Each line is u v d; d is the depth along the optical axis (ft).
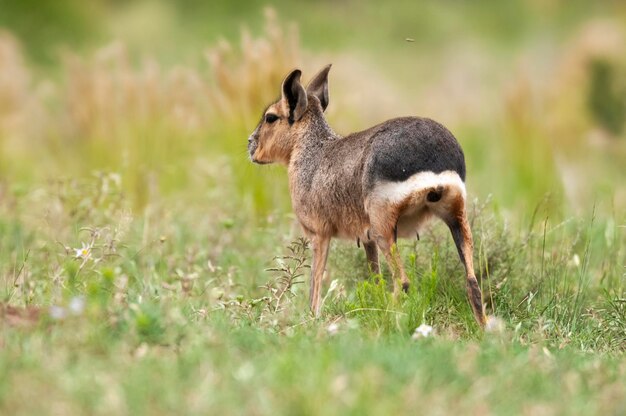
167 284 34.91
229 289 36.24
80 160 56.90
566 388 24.52
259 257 41.29
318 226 35.40
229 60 56.65
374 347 26.43
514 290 36.04
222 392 22.48
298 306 34.83
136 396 22.03
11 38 69.41
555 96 68.54
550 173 59.52
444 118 73.51
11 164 60.08
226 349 25.80
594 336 32.63
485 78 87.20
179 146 56.03
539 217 48.08
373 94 69.31
